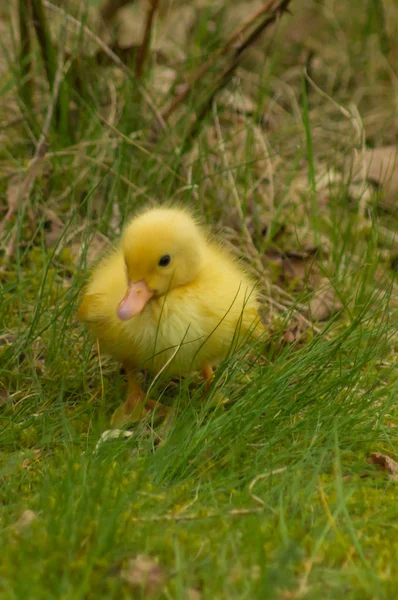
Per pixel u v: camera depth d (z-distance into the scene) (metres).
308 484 6.61
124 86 12.61
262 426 7.47
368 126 14.32
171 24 16.25
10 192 11.74
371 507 6.66
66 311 8.92
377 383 8.20
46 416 7.79
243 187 12.15
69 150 11.94
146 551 5.75
